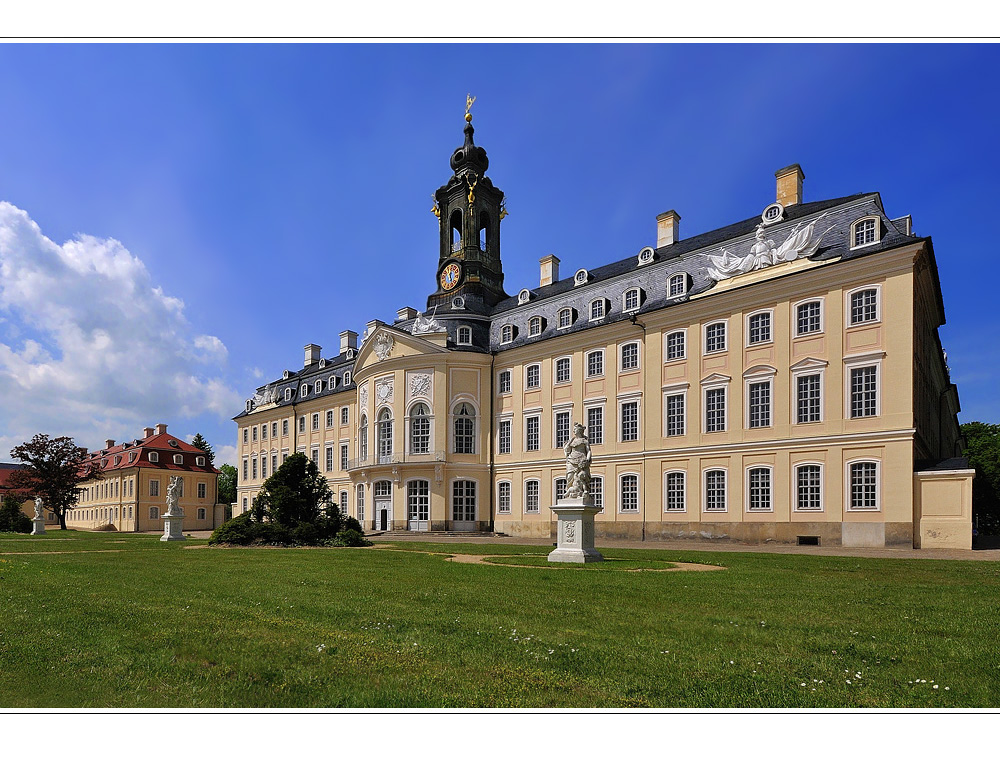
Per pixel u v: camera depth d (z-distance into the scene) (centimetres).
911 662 799
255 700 654
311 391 7906
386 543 3706
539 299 5684
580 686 698
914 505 3347
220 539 3419
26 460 7738
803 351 3806
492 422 5681
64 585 1552
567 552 2255
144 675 743
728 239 4466
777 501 3834
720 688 690
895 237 3531
